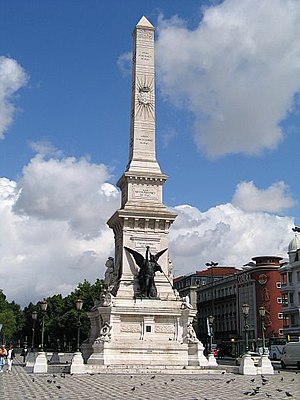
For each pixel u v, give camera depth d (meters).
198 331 143.25
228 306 126.44
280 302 109.88
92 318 53.72
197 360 47.56
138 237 52.34
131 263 51.62
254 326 111.62
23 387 32.38
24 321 168.25
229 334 123.00
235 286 123.25
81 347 53.00
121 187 57.28
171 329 49.34
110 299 49.09
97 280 116.62
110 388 30.92
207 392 28.78
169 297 51.03
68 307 116.81
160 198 54.22
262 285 111.38
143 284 50.19
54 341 141.75
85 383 34.31
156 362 47.03
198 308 144.88
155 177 54.41
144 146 55.97
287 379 39.69
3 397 26.59
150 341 48.16
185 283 156.38
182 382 35.25
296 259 104.94
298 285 101.94
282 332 107.38
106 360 45.84
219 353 113.62
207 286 139.62
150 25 59.62
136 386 32.12
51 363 58.62
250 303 114.50
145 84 57.72
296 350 59.91
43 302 53.09
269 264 112.00
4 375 44.00
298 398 26.22
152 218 52.66
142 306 49.06
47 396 26.91
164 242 52.75
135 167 54.69
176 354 48.03
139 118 56.62
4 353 53.72
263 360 46.50
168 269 52.62
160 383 34.28
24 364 69.69
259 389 30.75
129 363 46.41
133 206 52.94
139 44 58.88
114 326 48.03
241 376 41.97
